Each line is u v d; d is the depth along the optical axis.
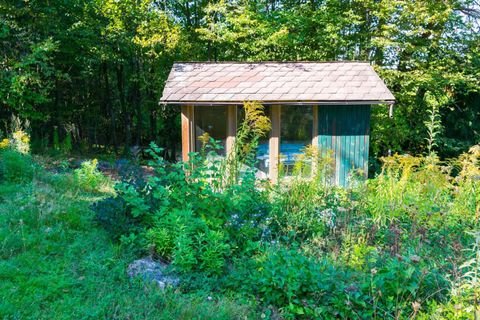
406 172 5.81
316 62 9.91
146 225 4.57
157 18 12.63
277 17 12.40
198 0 13.81
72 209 5.68
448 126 12.69
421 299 3.32
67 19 11.48
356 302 3.21
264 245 4.62
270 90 8.53
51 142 13.16
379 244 4.73
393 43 10.86
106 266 4.08
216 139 8.72
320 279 3.42
